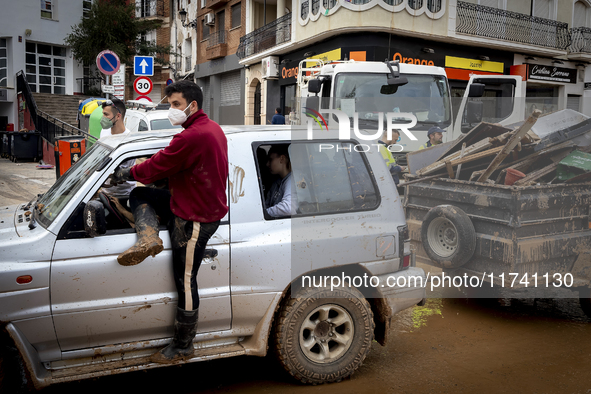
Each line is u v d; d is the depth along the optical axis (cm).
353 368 350
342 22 1745
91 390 337
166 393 334
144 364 302
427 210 475
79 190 304
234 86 2808
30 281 281
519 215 418
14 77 3181
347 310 346
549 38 2164
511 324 466
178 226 294
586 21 2398
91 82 3462
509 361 386
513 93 940
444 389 342
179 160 285
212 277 312
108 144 351
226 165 302
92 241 294
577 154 434
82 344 297
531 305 522
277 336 332
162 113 1000
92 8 3070
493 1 2069
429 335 439
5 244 285
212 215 296
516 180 427
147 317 302
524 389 342
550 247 434
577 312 503
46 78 3331
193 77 3262
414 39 1834
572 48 2262
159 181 336
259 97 2594
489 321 474
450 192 460
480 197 440
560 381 354
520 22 2072
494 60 2075
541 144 432
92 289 290
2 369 287
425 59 1870
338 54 1812
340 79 791
